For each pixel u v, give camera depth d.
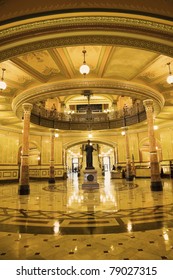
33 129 18.17
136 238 3.60
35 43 5.14
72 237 3.71
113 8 4.16
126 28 4.74
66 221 4.79
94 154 35.75
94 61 7.50
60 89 9.09
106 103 23.27
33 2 4.15
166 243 3.35
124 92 9.41
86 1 4.11
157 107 11.27
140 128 19.34
